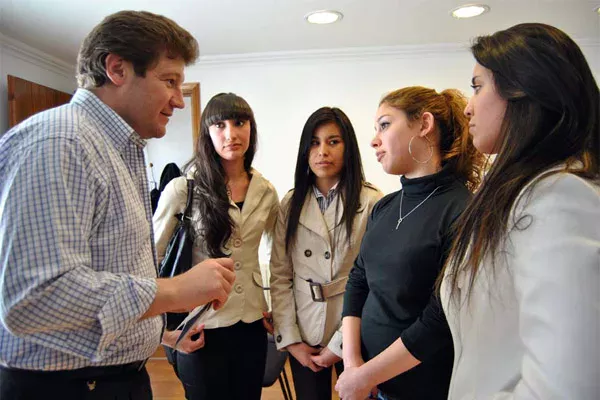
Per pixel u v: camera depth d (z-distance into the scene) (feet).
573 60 2.01
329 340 4.93
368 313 3.65
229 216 4.86
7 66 8.38
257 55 9.67
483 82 2.33
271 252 5.50
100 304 2.26
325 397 5.02
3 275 2.17
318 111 5.09
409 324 3.29
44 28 7.73
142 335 2.91
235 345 4.92
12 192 2.22
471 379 2.14
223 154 4.96
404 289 3.28
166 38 2.79
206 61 9.82
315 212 5.11
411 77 9.66
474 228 2.20
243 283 4.97
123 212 2.67
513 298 1.96
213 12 7.29
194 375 4.78
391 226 3.62
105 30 2.72
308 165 5.20
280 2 6.95
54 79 9.84
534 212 1.86
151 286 2.45
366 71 9.71
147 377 3.19
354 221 4.95
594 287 1.59
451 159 3.51
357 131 9.80
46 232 2.19
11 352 2.50
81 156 2.41
